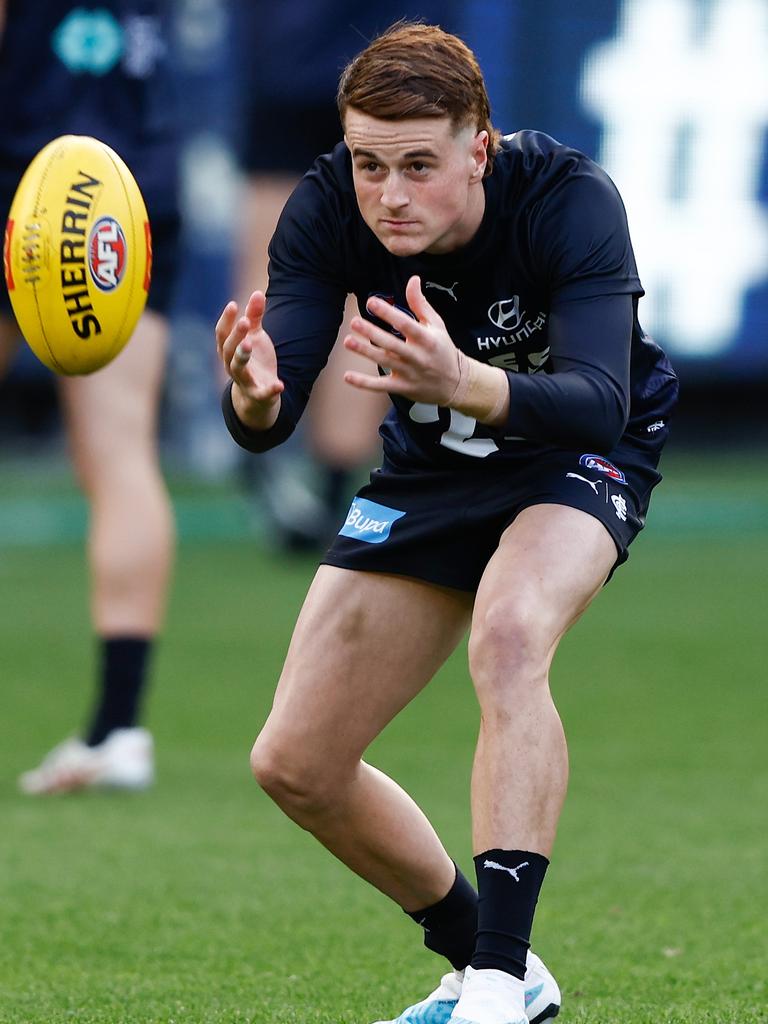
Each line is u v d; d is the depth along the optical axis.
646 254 50.50
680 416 61.97
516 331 11.93
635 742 24.27
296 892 16.67
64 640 33.06
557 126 48.31
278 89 37.94
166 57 22.00
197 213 50.47
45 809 20.44
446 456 12.06
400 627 11.92
